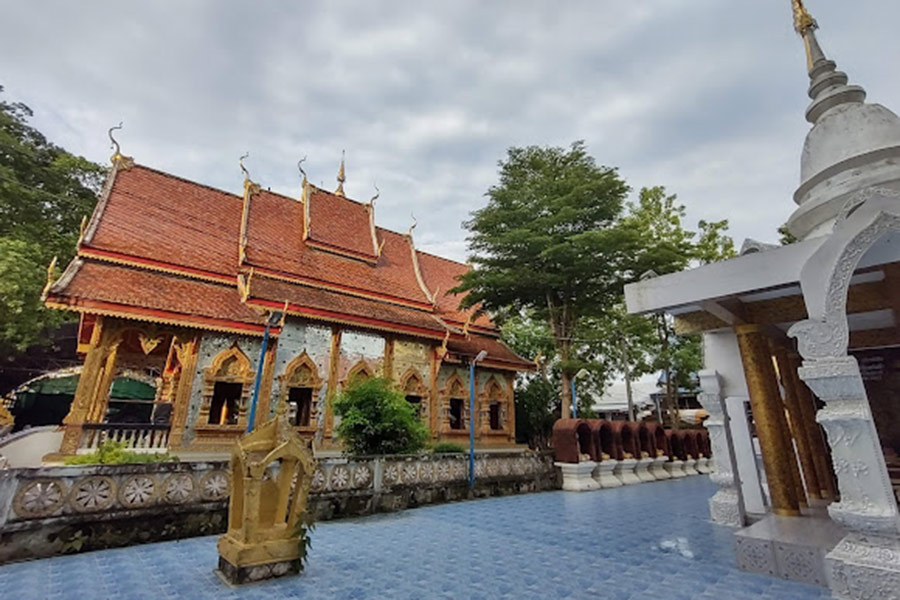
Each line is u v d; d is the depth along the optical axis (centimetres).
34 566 538
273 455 531
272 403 1384
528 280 1689
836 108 678
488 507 1023
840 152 636
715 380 842
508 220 1786
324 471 874
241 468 552
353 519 875
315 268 1812
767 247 588
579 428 1430
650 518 886
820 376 464
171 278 1392
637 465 1573
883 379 821
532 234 1655
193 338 1287
